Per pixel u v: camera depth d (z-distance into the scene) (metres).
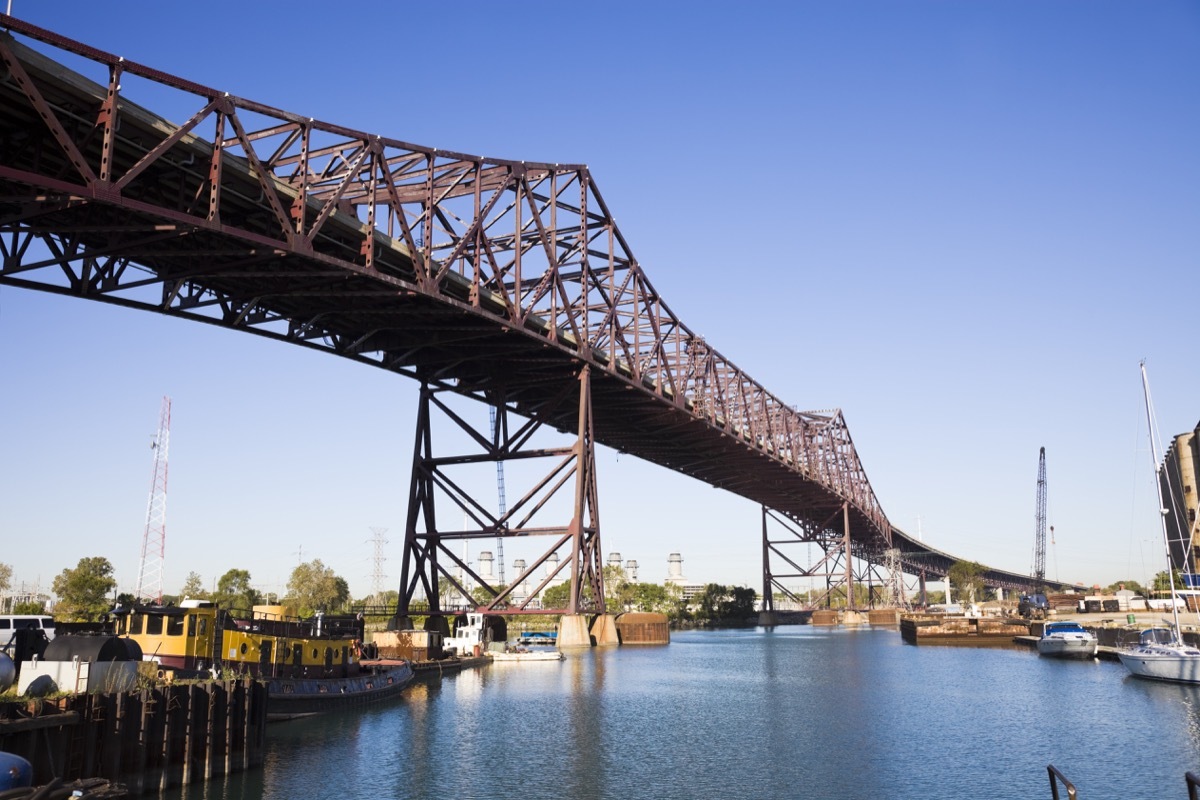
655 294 102.25
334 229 55.38
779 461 147.75
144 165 41.25
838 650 110.94
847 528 195.62
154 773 31.00
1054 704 56.28
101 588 107.12
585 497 89.81
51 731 26.66
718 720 51.94
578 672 81.12
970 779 36.50
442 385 84.81
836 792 34.88
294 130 50.88
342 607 171.75
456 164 66.44
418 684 70.06
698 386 116.25
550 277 79.12
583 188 86.25
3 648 37.16
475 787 35.66
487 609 88.50
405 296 61.50
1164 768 37.66
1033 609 145.75
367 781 36.19
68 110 41.62
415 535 88.81
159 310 53.12
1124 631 87.62
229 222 53.00
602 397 97.81
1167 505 141.38
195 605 44.00
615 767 39.22
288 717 49.03
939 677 74.31
